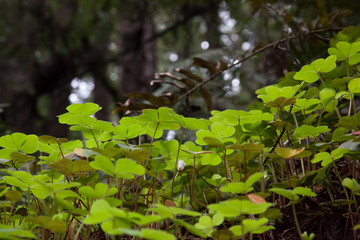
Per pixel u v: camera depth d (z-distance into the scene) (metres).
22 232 0.85
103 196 0.89
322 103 1.04
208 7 3.69
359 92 1.02
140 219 0.84
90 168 0.94
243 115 0.99
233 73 2.25
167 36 4.64
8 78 5.02
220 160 1.02
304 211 0.97
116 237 0.97
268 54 1.85
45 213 0.99
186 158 1.03
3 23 4.96
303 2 2.01
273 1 1.76
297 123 1.08
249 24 2.78
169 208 0.86
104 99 6.58
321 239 0.98
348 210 0.97
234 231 0.87
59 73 5.07
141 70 4.70
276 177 1.05
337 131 0.99
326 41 1.49
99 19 4.74
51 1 5.02
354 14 1.98
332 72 1.10
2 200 0.94
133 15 4.64
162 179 1.00
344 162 1.04
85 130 1.00
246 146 0.94
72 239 0.95
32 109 4.94
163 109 0.97
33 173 1.17
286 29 1.67
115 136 1.03
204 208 1.01
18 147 1.00
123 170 0.89
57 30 4.98
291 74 1.11
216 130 1.00
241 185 0.88
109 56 5.82
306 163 1.09
